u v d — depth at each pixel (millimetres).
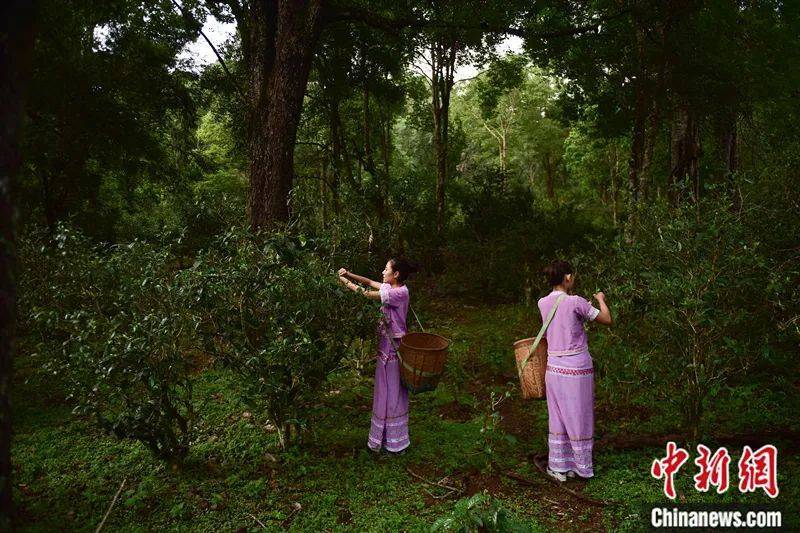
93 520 3682
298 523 3686
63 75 10820
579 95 16562
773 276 4516
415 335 4785
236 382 5324
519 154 40125
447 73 16359
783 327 4613
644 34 11391
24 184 11672
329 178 19859
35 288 5867
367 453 4676
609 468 4426
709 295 4211
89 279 4883
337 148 16781
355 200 12039
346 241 8227
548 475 4352
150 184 16359
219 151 26359
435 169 24406
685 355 4508
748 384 5863
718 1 11164
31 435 4938
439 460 4637
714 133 15102
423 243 13555
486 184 14688
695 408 4496
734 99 11906
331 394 6047
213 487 4121
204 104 15812
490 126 40000
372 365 6750
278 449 4723
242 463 4504
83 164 12148
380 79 16531
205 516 3750
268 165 8000
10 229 1724
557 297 4359
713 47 11727
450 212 15570
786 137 14234
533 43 10312
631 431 5082
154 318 4012
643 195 11062
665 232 4852
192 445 4777
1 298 1705
